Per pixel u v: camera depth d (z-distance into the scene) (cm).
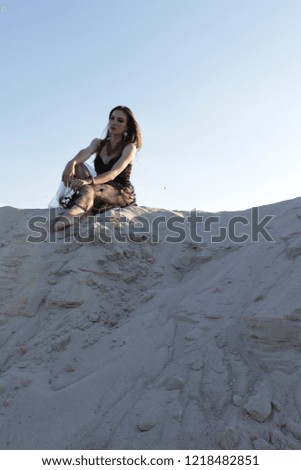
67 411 382
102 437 358
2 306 526
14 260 562
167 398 377
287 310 404
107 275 532
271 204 669
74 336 462
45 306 512
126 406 378
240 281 489
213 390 378
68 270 526
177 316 464
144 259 573
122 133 698
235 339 418
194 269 564
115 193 663
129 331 456
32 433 370
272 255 510
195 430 350
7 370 441
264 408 354
